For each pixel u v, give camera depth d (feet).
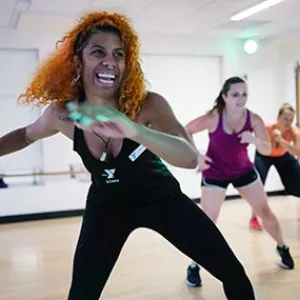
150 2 13.07
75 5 13.11
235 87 8.76
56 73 4.92
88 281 4.98
